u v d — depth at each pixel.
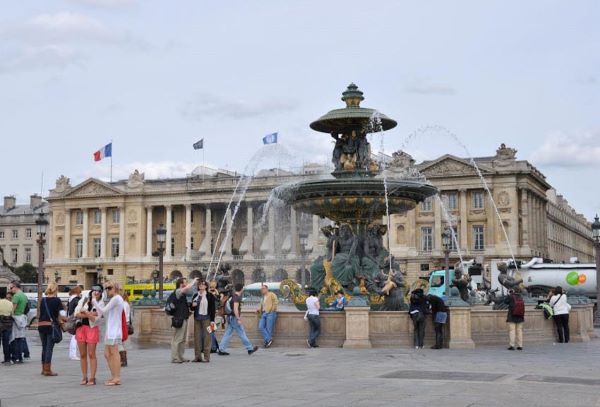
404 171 102.00
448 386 14.38
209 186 133.25
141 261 137.62
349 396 13.17
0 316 19.88
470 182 115.88
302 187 26.53
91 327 15.22
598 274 41.59
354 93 27.70
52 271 145.12
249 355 20.77
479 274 71.31
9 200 163.88
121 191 139.12
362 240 27.00
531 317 24.78
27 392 14.09
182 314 19.17
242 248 133.88
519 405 12.13
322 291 26.52
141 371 17.38
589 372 16.61
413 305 22.50
